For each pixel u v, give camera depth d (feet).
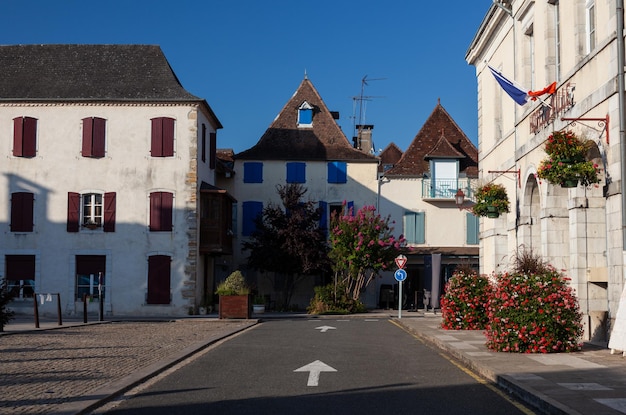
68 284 112.47
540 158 63.87
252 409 28.48
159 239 113.19
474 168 140.97
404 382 35.63
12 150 114.01
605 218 51.19
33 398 30.40
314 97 145.59
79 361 44.55
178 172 113.91
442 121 147.33
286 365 42.80
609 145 47.50
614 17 46.93
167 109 114.52
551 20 61.77
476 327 68.85
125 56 120.78
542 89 63.72
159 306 112.16
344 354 48.91
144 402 30.42
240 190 136.67
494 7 77.92
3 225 113.29
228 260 134.51
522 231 70.08
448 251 133.69
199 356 48.39
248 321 95.76
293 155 137.59
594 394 29.48
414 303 127.13
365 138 162.81
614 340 43.86
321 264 121.49
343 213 123.95
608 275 47.52
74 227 113.19
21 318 104.12
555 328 45.80
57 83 116.88
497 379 35.37
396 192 137.49
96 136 114.11
